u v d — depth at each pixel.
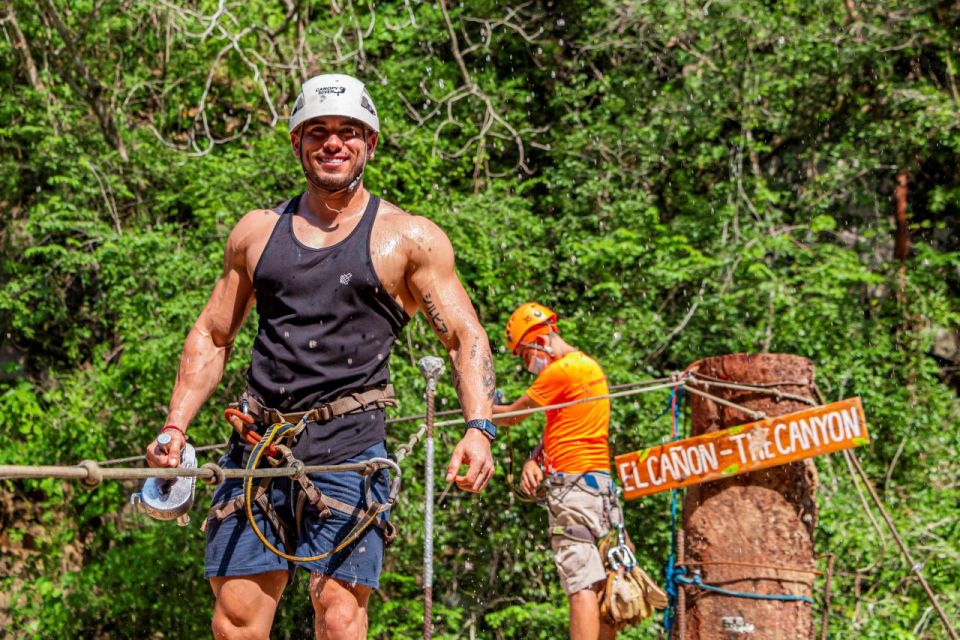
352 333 6.95
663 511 20.02
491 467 6.99
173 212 23.20
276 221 7.20
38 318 23.09
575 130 24.83
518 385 20.27
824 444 13.20
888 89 25.19
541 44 27.19
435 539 20.23
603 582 13.38
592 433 13.54
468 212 21.91
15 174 23.39
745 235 23.36
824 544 20.36
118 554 20.34
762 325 22.02
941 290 25.59
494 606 20.88
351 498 6.81
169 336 19.66
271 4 26.59
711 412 13.83
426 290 7.18
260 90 25.81
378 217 7.16
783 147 26.81
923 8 25.12
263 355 6.98
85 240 23.47
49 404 23.64
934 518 21.48
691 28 25.09
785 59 24.81
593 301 22.41
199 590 20.41
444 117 25.81
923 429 22.97
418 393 20.20
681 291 23.72
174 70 25.86
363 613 6.93
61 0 25.12
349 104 7.05
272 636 20.03
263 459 6.87
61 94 25.02
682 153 25.39
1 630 21.34
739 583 13.41
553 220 23.97
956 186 27.06
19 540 22.92
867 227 26.41
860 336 23.11
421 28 26.38
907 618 19.59
